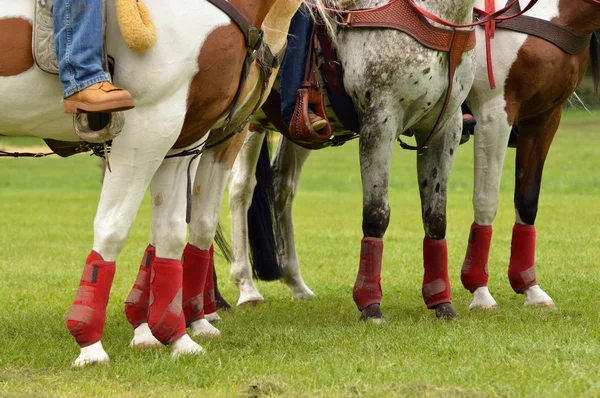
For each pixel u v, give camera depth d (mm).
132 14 7184
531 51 10852
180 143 8305
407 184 36688
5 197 32688
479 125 11242
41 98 7422
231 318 11336
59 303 12398
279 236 12836
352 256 18047
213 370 7883
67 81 7059
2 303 12305
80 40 7047
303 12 10242
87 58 7051
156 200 8492
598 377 7453
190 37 7598
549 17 10961
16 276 15219
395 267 16047
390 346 8812
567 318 10398
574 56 11180
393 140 9984
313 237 21031
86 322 7773
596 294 12656
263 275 12719
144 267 9016
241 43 7965
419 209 27594
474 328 9680
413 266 16219
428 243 10680
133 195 7836
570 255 16953
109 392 7168
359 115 10258
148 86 7523
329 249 19000
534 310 11141
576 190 33344
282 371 7863
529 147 11789
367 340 9039
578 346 8602
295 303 12703
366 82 9898
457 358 8281
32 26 7242
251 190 12625
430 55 9742
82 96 7012
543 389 7129
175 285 8477
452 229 21906
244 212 12805
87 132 7387
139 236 21719
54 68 7211
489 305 11359
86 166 48625
